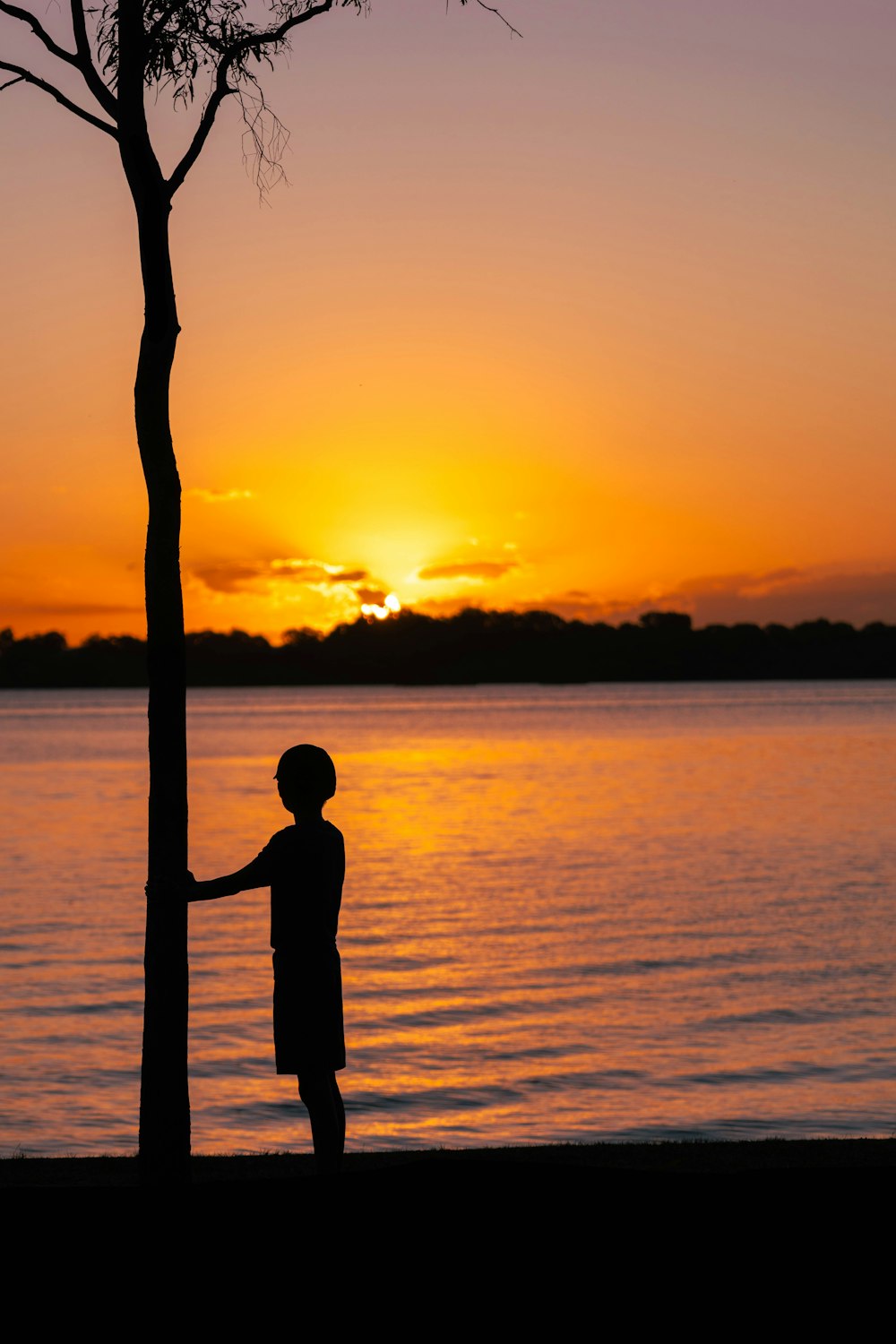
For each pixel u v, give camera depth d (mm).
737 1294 5051
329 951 6277
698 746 108438
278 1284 5156
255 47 7492
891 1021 20141
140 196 6820
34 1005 21141
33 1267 5277
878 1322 4871
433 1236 5527
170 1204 5848
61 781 76562
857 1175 6176
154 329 6801
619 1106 15430
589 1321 4891
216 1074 16672
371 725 165250
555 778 76188
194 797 61969
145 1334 4801
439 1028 19859
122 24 6891
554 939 27672
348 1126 14586
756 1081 16594
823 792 65750
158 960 6691
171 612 6730
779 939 27562
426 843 45719
